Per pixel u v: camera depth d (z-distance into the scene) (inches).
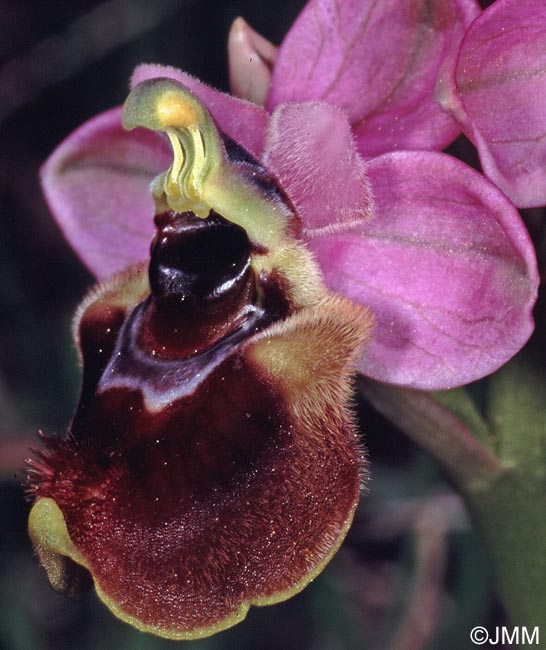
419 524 5.2
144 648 5.1
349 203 3.7
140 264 3.8
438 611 5.2
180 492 3.5
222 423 3.5
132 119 3.6
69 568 3.5
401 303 3.7
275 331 3.6
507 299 3.6
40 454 3.6
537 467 3.8
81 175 4.0
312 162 3.7
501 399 3.8
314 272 3.7
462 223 3.6
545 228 3.7
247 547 3.5
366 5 3.7
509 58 3.5
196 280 3.7
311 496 3.5
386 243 3.7
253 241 3.7
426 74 3.7
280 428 3.5
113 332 3.7
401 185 3.6
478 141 3.5
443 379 3.7
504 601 3.9
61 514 3.5
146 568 3.5
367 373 3.7
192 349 3.6
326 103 3.7
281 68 3.8
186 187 3.7
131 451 3.6
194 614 3.5
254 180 3.7
